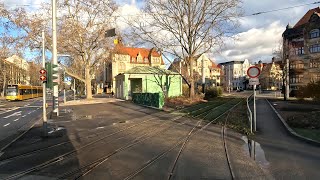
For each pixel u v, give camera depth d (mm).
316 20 59000
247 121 16719
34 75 92312
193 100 35344
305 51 60312
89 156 8750
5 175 6969
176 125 15688
